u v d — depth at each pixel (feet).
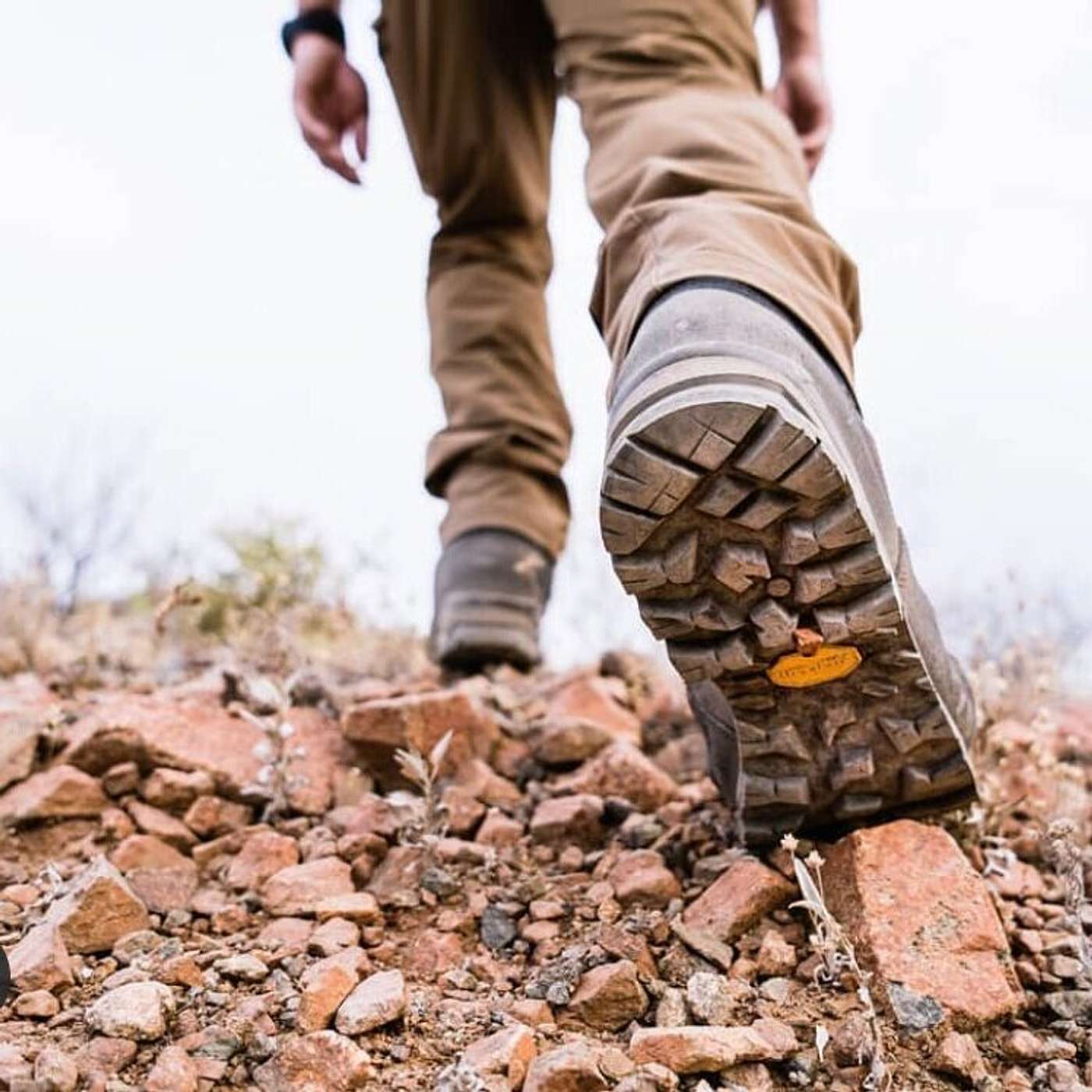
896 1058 3.76
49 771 5.52
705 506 3.74
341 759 6.06
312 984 3.89
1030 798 5.61
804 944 4.24
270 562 9.21
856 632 3.88
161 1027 3.75
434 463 7.46
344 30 7.36
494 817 5.39
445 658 7.40
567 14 5.23
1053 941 4.36
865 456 4.09
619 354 4.28
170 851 5.19
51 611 10.59
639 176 4.65
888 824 4.45
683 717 7.11
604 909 4.55
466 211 7.34
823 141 6.81
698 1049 3.59
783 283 4.16
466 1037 3.82
